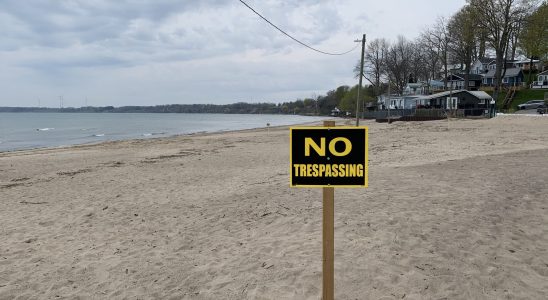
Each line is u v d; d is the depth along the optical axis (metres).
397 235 6.17
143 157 22.59
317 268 5.17
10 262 6.31
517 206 7.42
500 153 14.90
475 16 57.59
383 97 91.94
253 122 121.25
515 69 77.12
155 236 7.32
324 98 191.75
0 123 117.75
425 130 33.72
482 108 55.34
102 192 12.08
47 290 5.21
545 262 5.17
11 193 12.57
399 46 102.94
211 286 4.97
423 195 8.52
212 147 28.12
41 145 43.19
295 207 8.32
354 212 7.47
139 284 5.21
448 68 93.81
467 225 6.51
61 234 7.79
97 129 80.81
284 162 17.77
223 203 9.46
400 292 4.49
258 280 5.00
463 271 4.94
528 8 56.22
